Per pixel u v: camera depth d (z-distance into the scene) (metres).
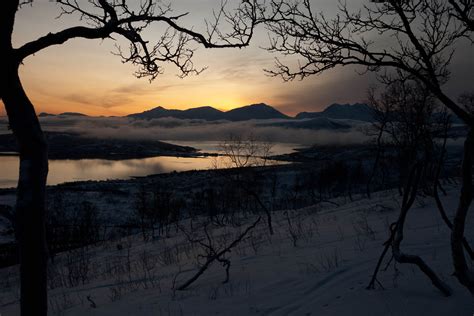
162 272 9.79
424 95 13.59
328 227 12.77
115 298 7.33
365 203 18.97
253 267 8.25
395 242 4.91
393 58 4.33
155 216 41.66
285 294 5.99
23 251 4.25
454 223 3.67
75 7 4.86
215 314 5.56
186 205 47.84
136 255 17.20
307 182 66.44
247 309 5.58
